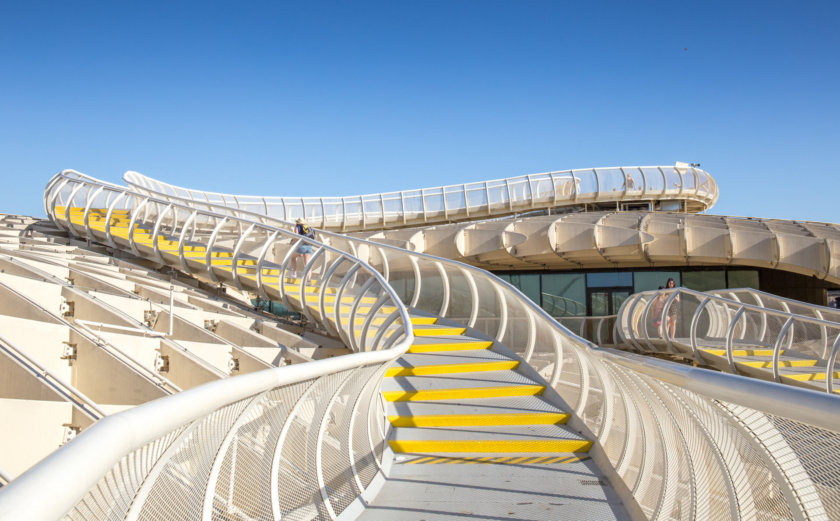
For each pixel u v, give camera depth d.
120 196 18.20
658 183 26.98
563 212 27.64
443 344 10.99
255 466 3.41
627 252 20.30
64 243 18.53
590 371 7.66
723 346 14.19
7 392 6.34
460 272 12.99
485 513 4.98
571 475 6.12
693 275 23.86
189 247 17.03
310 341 12.69
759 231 19.25
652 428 5.00
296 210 29.33
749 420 2.62
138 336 8.28
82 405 6.24
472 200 28.17
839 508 1.92
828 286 24.22
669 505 4.24
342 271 14.63
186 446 2.50
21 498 1.21
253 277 15.21
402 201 28.95
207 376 8.23
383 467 6.20
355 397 5.35
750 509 2.74
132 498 2.00
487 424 7.67
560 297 24.52
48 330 7.34
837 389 10.52
